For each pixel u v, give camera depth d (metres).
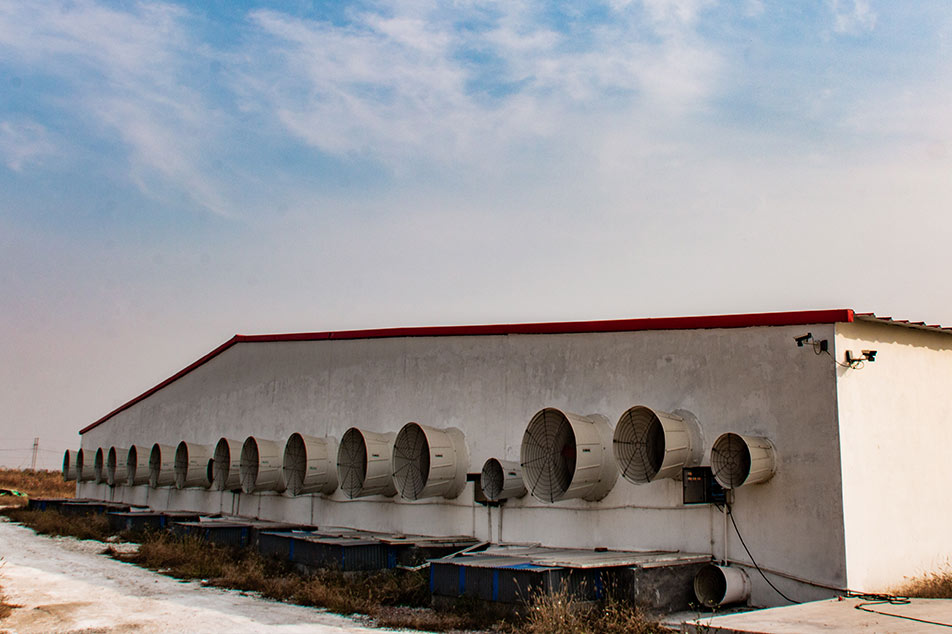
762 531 13.70
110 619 13.09
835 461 13.05
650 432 14.74
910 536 14.33
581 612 12.40
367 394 22.47
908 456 14.72
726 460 14.00
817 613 11.08
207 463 28.80
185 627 12.55
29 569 18.53
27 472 63.53
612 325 16.55
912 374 15.34
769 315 14.21
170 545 21.08
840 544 12.76
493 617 13.02
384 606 14.59
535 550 16.23
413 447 19.06
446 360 20.34
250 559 18.89
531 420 16.03
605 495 16.05
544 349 18.02
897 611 11.23
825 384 13.39
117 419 37.34
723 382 14.70
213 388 29.73
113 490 37.22
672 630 11.80
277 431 25.75
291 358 25.81
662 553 14.70
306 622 13.15
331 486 22.58
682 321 15.43
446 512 19.41
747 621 10.51
